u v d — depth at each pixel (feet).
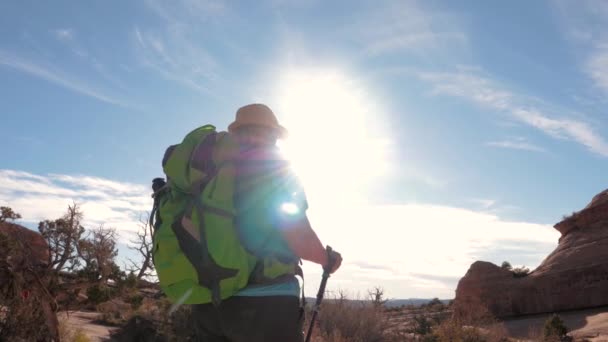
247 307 8.52
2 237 35.83
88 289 49.39
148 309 58.80
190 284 8.46
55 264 47.88
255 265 8.62
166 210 8.72
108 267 50.70
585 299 142.51
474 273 161.99
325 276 9.32
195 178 8.48
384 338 56.95
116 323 58.03
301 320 9.03
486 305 154.20
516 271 162.71
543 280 149.79
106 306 64.90
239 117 9.30
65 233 48.73
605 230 155.94
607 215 159.12
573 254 152.87
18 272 34.83
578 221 163.84
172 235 8.50
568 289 145.69
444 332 67.05
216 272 8.17
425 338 65.31
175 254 8.39
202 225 8.24
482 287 157.28
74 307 49.39
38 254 46.24
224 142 8.70
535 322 133.28
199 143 8.70
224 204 8.36
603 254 147.84
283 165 8.81
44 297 35.76
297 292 9.02
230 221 8.34
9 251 35.58
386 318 61.72
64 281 49.96
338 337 49.93
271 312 8.59
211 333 9.26
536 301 148.66
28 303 34.73
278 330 8.62
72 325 48.91
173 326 48.70
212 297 8.25
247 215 8.55
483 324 77.15
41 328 34.83
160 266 8.53
